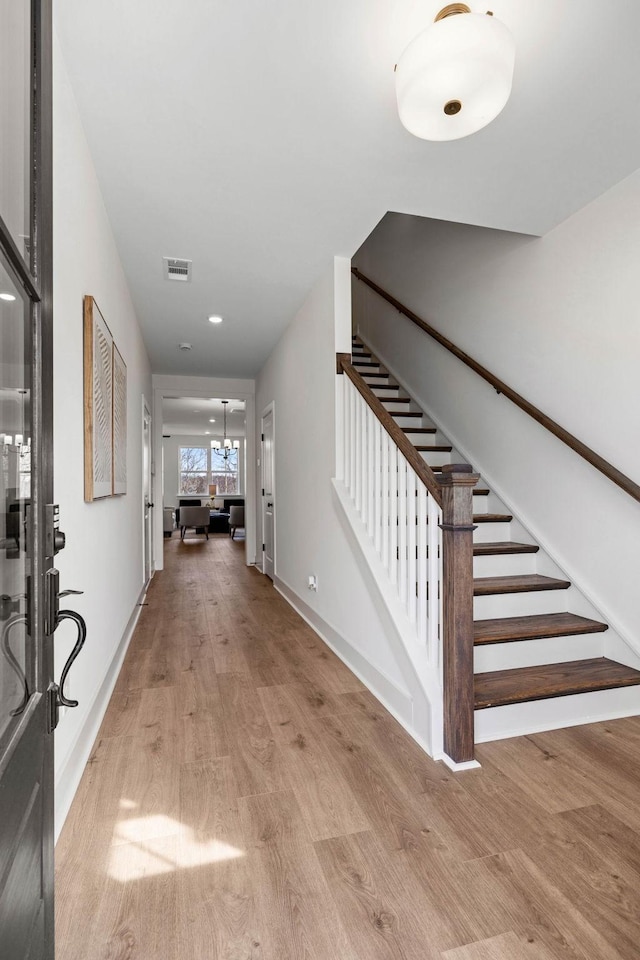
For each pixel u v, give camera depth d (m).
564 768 1.84
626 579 2.37
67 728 1.65
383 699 2.42
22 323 0.75
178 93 1.79
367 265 5.46
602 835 1.50
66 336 1.69
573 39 1.57
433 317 3.99
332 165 2.21
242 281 3.47
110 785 1.74
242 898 1.27
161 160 2.17
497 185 2.35
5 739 0.66
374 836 1.49
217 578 5.75
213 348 5.12
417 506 2.25
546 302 2.80
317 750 1.98
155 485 6.34
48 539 0.83
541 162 2.19
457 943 1.15
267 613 4.13
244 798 1.67
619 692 2.24
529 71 1.69
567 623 2.48
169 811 1.60
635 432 2.29
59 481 1.58
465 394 3.60
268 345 5.03
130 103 1.83
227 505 13.48
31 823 0.73
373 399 2.58
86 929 1.17
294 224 2.72
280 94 1.79
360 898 1.27
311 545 3.75
